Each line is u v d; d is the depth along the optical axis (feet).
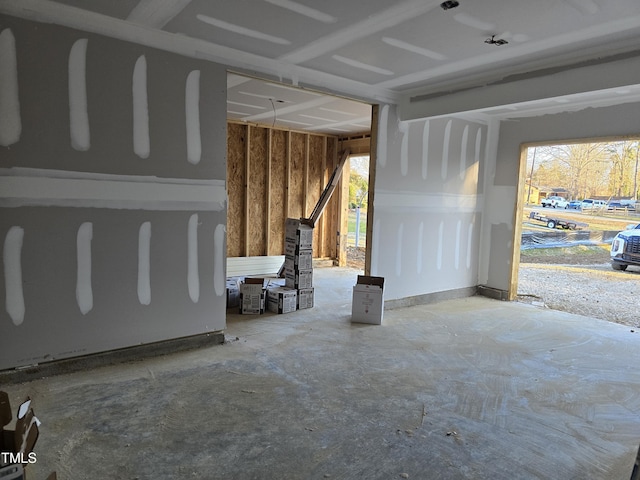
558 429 8.01
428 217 17.57
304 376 10.00
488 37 10.06
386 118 15.65
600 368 11.11
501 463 6.88
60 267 9.58
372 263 15.97
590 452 7.28
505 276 19.16
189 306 11.59
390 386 9.62
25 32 8.77
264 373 10.11
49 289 9.48
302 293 16.12
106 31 9.66
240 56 11.72
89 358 10.11
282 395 9.00
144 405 8.38
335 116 20.35
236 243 23.38
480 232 19.88
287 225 16.58
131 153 10.32
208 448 7.00
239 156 22.95
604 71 10.84
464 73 13.15
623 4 8.20
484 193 19.70
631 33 9.79
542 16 8.82
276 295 15.56
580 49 10.91
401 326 14.34
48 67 9.08
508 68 12.58
